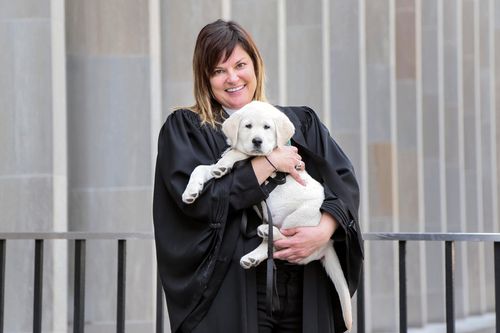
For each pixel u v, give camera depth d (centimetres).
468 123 2022
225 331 363
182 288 368
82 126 908
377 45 1475
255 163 369
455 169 1880
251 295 365
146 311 896
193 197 362
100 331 890
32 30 802
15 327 792
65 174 821
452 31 1889
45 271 792
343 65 1373
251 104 375
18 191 796
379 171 1462
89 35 910
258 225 375
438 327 1638
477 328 1777
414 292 1577
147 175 906
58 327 798
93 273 900
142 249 901
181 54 989
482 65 2148
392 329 1441
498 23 2253
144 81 910
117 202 905
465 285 1862
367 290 1415
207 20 991
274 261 371
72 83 907
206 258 368
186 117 393
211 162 379
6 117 800
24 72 800
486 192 2139
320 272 380
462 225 1878
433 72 1744
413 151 1592
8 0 805
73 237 491
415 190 1588
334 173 385
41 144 799
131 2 912
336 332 393
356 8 1371
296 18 1280
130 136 908
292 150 375
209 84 403
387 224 1459
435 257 1734
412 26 1595
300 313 376
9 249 793
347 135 1367
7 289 795
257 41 1137
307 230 364
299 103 1277
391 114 1473
